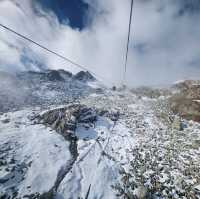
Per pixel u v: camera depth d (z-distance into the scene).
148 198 14.45
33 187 15.05
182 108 40.59
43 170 17.42
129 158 21.17
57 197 14.32
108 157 21.23
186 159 21.20
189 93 46.19
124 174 17.97
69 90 89.81
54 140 23.62
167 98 56.25
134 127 32.81
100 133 28.27
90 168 18.66
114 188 15.90
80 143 23.98
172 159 21.09
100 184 16.27
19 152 19.91
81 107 33.69
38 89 80.31
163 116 38.81
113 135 28.23
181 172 18.48
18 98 57.72
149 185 16.25
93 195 14.92
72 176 17.06
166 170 18.66
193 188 15.84
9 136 23.44
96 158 20.70
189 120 35.88
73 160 19.97
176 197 14.89
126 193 15.11
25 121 31.00
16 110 41.12
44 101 58.88
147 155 21.84
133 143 25.67
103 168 18.69
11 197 13.79
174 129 31.64
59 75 120.75
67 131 25.92
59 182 16.06
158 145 24.92
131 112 43.59
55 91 82.44
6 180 15.34
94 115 34.16
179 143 25.66
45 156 19.78
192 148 24.02
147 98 64.25
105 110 40.50
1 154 18.91
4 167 16.89
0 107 43.19
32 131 26.08
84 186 15.95
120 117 38.75
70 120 28.31
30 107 46.16
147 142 25.80
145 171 18.52
